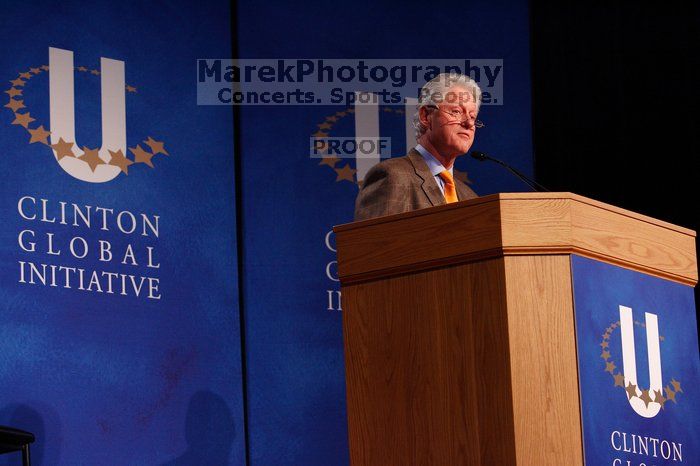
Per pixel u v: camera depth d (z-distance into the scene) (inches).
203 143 312.5
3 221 279.1
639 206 355.3
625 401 172.1
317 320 315.0
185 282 300.5
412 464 172.6
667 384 180.9
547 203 169.3
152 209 300.7
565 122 359.6
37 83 292.0
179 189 305.9
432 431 171.0
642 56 361.1
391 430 175.5
